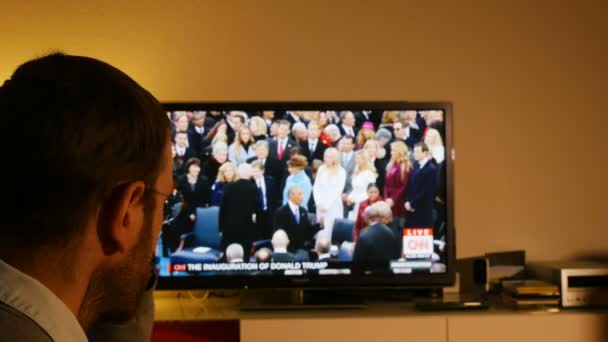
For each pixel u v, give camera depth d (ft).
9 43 9.30
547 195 9.98
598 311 8.66
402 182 8.91
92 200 1.71
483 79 9.91
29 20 9.34
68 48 9.39
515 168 9.94
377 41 9.77
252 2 9.61
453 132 9.30
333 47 9.71
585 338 8.51
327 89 9.70
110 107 1.72
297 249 8.82
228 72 9.59
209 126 8.71
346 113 8.86
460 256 9.82
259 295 9.48
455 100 9.88
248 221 8.76
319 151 8.83
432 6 9.86
